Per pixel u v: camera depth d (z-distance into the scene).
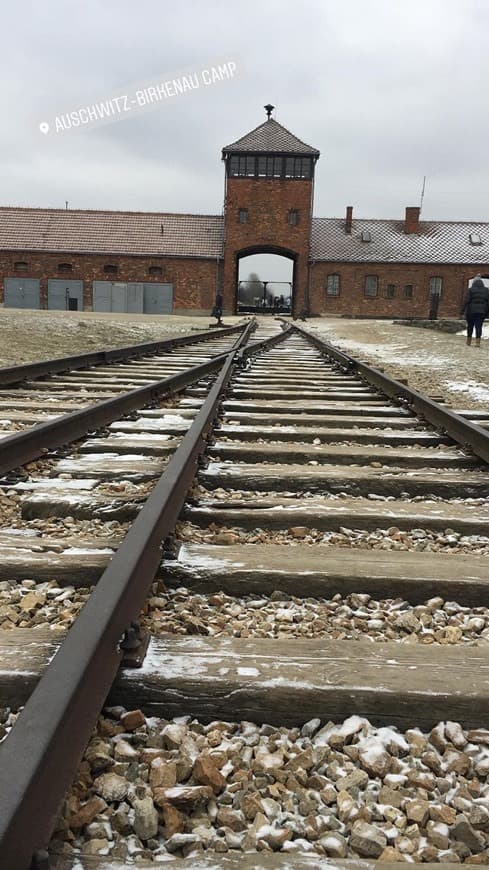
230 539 3.26
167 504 2.96
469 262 55.44
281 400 7.73
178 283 53.81
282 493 4.15
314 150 53.09
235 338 20.59
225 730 1.90
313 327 32.12
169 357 12.95
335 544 3.34
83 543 3.09
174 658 2.08
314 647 2.19
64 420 4.98
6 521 3.50
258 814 1.58
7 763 1.32
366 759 1.77
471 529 3.55
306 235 54.09
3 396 7.57
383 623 2.54
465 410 7.51
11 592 2.66
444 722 1.93
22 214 56.22
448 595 2.76
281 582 2.78
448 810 1.61
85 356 10.33
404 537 3.44
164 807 1.57
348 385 9.05
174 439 5.39
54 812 1.38
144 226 55.94
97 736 1.80
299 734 1.90
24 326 17.78
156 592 2.66
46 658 2.09
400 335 25.64
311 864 1.43
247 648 2.17
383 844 1.51
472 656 2.17
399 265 55.22
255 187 53.53
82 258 53.53
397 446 5.47
